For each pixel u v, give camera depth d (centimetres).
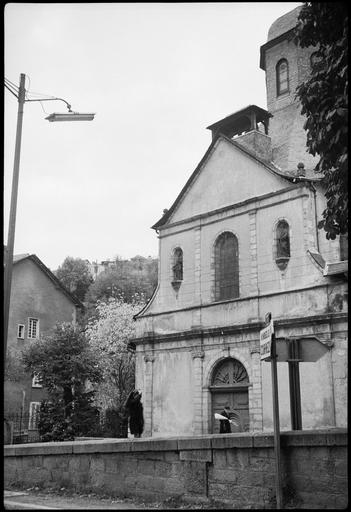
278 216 2516
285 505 852
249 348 2477
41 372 3002
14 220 1389
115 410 3859
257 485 895
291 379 1005
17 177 1420
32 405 4072
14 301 4228
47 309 4434
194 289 2808
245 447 912
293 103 3162
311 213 2422
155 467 1016
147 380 2873
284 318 2361
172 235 3000
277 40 3334
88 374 3053
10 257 1367
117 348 4794
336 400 2131
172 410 2733
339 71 1123
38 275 4431
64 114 1511
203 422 2583
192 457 971
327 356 2189
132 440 1052
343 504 807
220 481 938
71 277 7862
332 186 1238
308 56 3216
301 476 859
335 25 1127
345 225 1234
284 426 2264
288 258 2425
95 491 1090
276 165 2880
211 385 2608
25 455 1221
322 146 1157
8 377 3403
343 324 2170
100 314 5222
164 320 2903
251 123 2942
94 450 1102
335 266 2259
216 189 2833
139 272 8125
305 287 2327
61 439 2905
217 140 2869
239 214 2680
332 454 830
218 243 2780
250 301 2527
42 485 1173
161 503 977
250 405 2414
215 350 2611
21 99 1456
